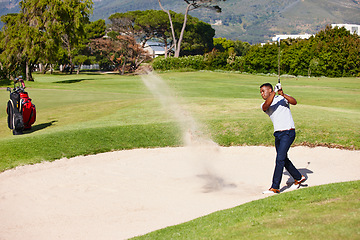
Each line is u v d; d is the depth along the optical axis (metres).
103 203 6.16
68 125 12.10
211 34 81.62
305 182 6.70
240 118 11.72
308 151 8.82
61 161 8.61
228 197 6.05
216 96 20.31
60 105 17.05
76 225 5.28
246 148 9.48
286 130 6.00
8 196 6.59
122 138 10.26
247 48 98.56
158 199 6.24
